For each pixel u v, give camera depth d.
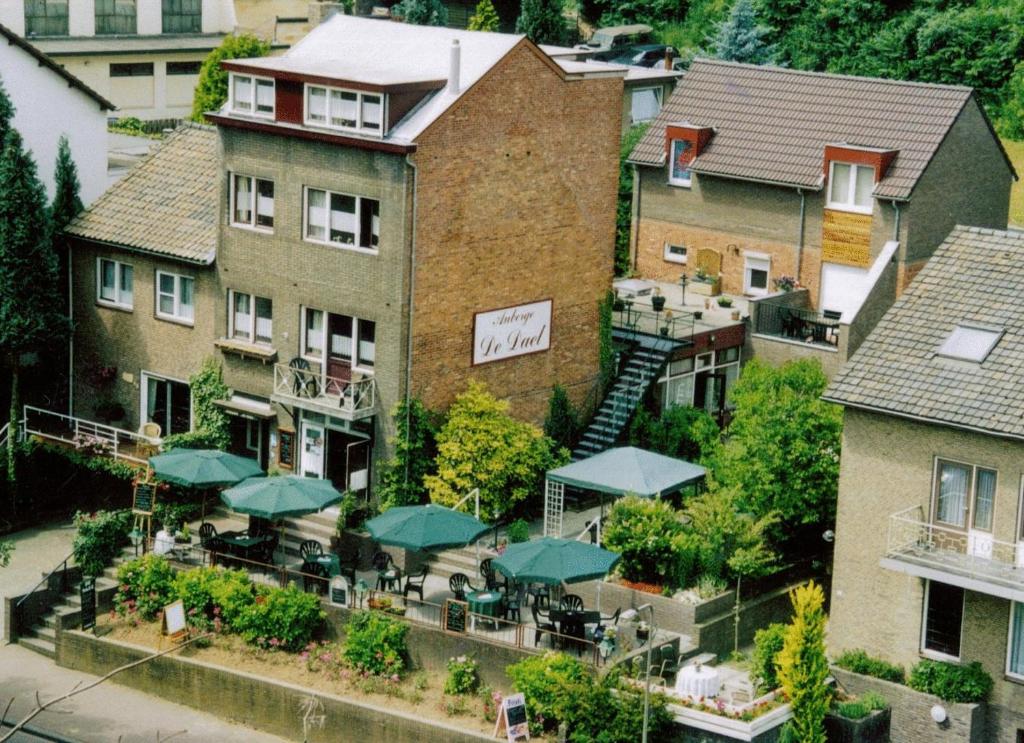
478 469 60.75
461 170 60.84
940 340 52.41
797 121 74.81
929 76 104.50
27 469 66.69
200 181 68.31
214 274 65.06
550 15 117.00
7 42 70.94
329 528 61.22
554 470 59.91
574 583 54.69
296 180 62.06
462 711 52.66
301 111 61.53
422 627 54.47
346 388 62.12
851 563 52.88
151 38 108.31
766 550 56.69
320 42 66.00
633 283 74.62
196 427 66.19
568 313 66.06
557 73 63.28
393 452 61.09
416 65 62.75
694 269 76.69
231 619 56.69
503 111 61.75
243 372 64.81
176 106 110.56
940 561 49.62
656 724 49.78
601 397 67.69
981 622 50.34
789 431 57.41
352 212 61.16
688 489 60.75
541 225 64.19
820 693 49.47
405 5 116.12
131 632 57.47
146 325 67.56
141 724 54.38
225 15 112.81
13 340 65.31
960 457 50.31
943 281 54.19
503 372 64.06
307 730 52.94
